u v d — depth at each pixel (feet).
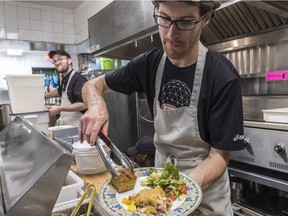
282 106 5.66
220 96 2.69
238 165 5.01
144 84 3.48
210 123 2.78
